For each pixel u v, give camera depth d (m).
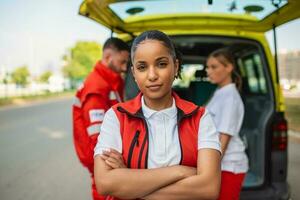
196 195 1.53
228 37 3.76
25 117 16.91
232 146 2.74
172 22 3.65
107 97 2.69
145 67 1.52
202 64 5.11
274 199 3.33
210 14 3.52
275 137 3.44
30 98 34.00
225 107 2.74
